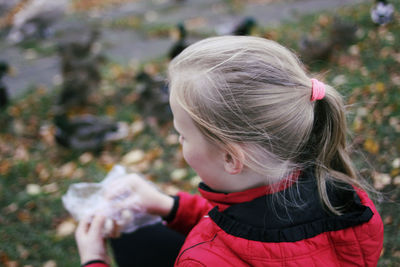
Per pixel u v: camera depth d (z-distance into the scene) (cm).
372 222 82
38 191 255
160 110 314
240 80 74
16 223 227
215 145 80
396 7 454
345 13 482
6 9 622
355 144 206
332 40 370
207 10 642
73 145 296
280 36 444
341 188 89
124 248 127
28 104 378
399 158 200
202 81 77
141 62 454
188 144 83
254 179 84
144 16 659
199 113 77
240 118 75
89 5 776
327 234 82
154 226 130
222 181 86
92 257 110
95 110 354
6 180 271
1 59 510
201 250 83
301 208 83
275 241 79
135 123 327
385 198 174
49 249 204
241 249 80
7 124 349
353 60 344
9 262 197
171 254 125
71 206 126
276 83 76
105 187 130
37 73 457
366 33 399
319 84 81
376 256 84
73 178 267
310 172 90
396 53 340
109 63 457
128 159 279
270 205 83
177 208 124
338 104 86
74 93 352
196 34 521
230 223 83
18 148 311
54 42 539
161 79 318
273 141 77
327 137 88
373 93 273
